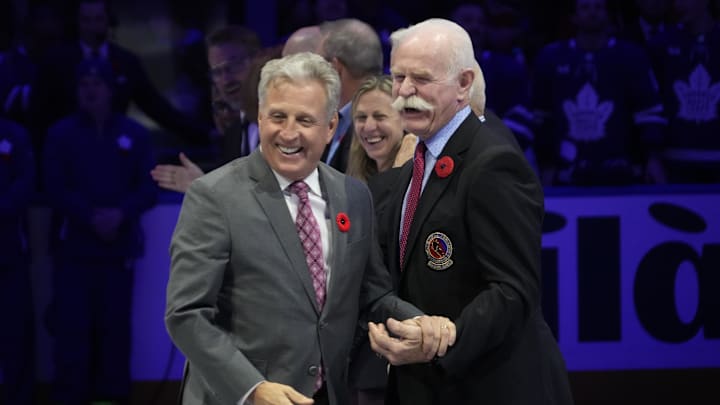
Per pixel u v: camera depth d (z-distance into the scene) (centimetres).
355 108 908
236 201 616
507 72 1381
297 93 608
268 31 1500
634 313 1316
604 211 1311
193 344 593
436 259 639
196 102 1532
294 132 608
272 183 627
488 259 612
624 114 1359
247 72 1118
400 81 648
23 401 1245
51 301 1275
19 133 1242
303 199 635
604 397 1303
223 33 1205
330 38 1002
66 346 1238
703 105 1383
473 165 623
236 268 614
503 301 604
